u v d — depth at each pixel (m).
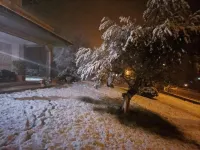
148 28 5.38
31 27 8.91
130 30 5.41
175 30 4.98
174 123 7.28
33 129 4.30
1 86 9.23
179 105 11.85
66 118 5.49
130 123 6.02
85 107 7.13
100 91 12.37
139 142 4.64
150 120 6.93
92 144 4.00
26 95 8.12
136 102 10.15
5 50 14.21
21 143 3.52
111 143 4.25
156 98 13.51
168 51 5.32
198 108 11.63
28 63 20.34
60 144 3.76
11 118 4.86
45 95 8.62
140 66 5.81
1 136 3.70
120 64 5.87
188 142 5.46
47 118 5.27
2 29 8.62
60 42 13.75
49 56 13.64
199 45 5.26
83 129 4.78
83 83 15.90
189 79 19.52
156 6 5.48
